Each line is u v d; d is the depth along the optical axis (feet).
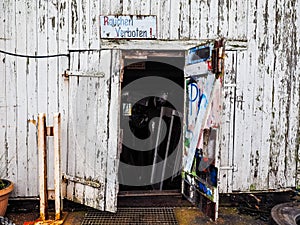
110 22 13.93
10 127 14.21
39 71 14.14
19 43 13.98
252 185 15.07
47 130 13.25
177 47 14.29
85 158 13.87
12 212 14.33
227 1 14.39
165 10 14.16
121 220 13.55
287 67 14.93
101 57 13.44
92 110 13.64
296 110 15.15
